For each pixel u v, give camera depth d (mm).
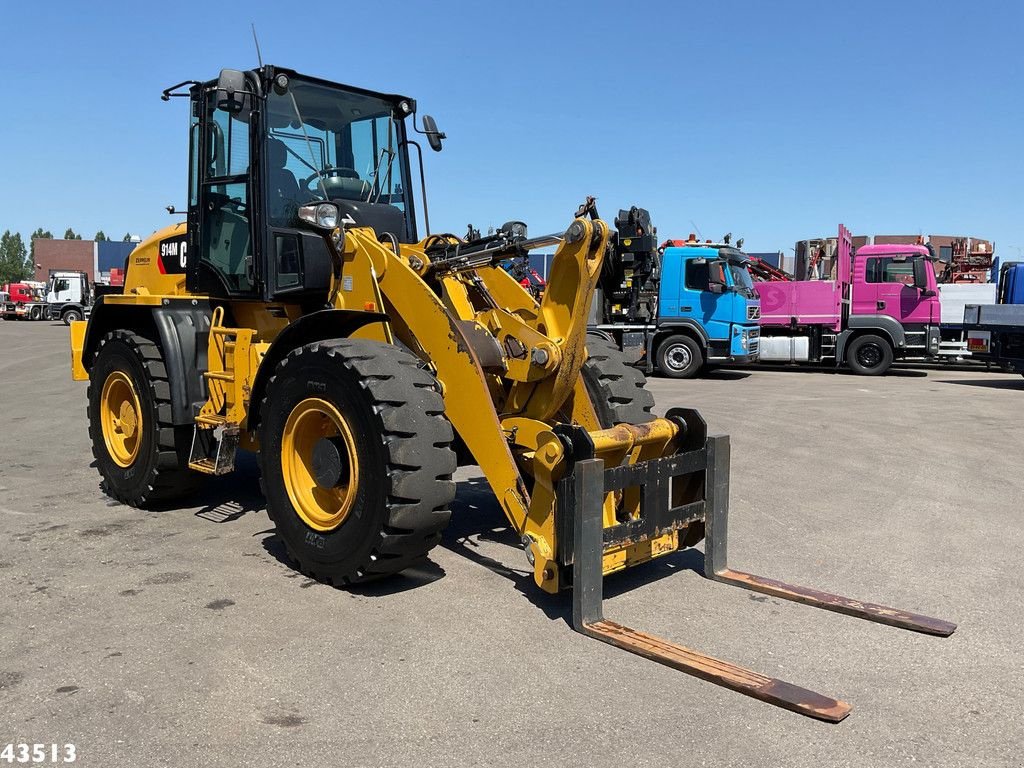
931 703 3184
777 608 4145
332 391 4219
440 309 4359
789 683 3299
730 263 17188
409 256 4953
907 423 10453
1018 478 7207
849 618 4027
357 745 2824
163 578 4477
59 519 5676
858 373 18609
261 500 6234
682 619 3990
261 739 2855
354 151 5820
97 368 6258
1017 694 3264
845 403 12602
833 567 4793
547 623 3902
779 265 29250
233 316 6062
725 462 4547
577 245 4199
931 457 8164
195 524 5562
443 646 3629
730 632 3844
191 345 5680
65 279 48031
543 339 4359
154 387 5598
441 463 4078
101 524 5551
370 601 4160
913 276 17891
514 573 4617
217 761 2723
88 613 3969
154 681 3273
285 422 4551
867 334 18375
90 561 4758
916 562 4898
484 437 4234
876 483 6988
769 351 19109
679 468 4301
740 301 17125
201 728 2928
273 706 3086
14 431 9578
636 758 2760
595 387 4973
